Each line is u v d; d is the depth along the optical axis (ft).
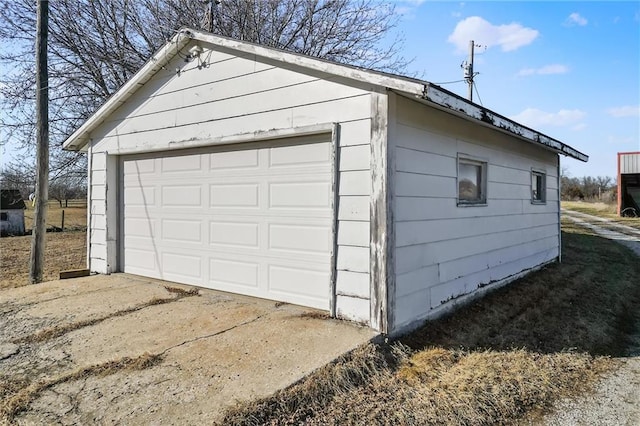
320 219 14.52
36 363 10.43
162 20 39.78
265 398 8.27
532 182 25.40
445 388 9.87
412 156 13.53
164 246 20.12
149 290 17.89
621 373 11.67
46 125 24.47
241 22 40.47
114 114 21.71
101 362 10.27
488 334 13.93
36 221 23.94
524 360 11.93
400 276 12.86
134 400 8.33
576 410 9.49
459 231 16.46
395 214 12.60
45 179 24.34
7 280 25.44
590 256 32.76
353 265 12.96
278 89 15.16
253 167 16.55
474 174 18.34
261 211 16.29
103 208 22.16
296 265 15.23
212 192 18.03
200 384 8.92
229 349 10.84
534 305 17.74
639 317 17.49
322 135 14.43
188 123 18.38
